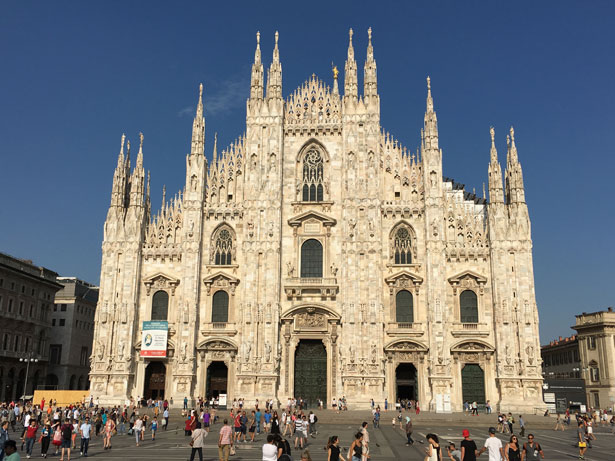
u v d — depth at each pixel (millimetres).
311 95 81938
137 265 77000
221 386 75250
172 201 79938
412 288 74375
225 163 80688
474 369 72000
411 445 44500
